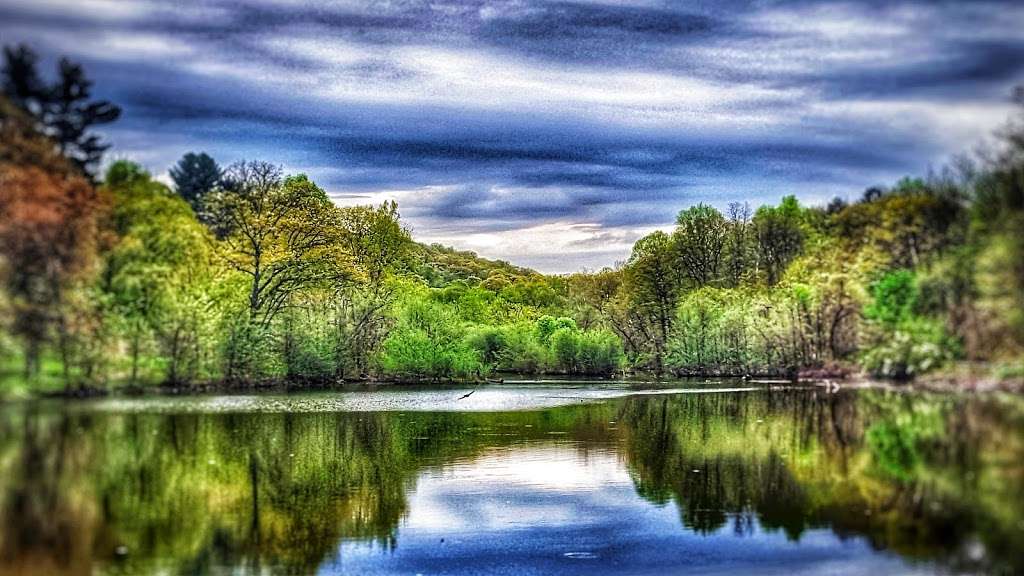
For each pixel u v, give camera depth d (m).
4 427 45.94
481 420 64.12
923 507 33.12
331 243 94.38
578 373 122.31
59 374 54.81
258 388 83.44
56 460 40.34
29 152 50.50
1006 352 50.34
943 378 55.84
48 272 50.56
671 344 119.19
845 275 77.50
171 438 48.28
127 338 61.94
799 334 90.81
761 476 41.47
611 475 43.28
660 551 31.12
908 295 61.78
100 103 56.97
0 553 28.95
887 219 61.72
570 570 29.64
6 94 51.94
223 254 83.94
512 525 35.03
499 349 123.56
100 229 56.41
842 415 56.16
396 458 48.09
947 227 54.31
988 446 40.03
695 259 126.25
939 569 27.39
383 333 100.94
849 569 27.91
